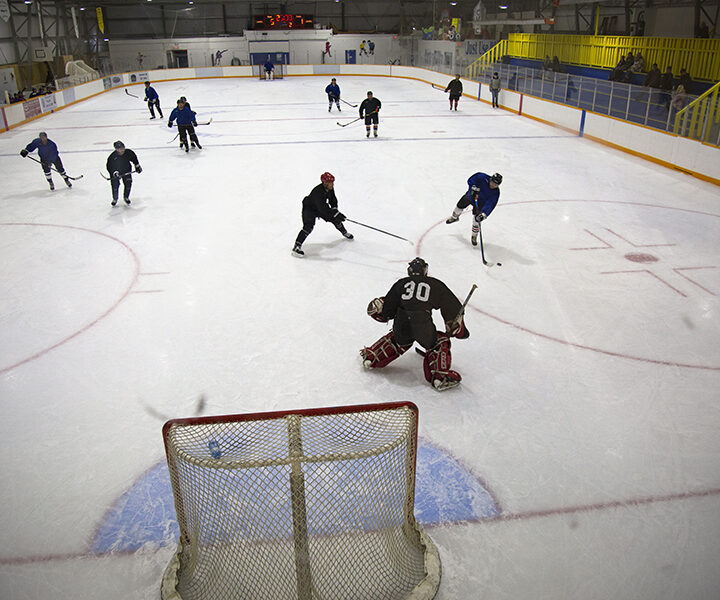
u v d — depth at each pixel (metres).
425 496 3.53
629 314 5.80
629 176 11.17
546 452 3.90
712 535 3.26
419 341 4.40
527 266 6.98
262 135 15.71
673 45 18.03
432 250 7.50
